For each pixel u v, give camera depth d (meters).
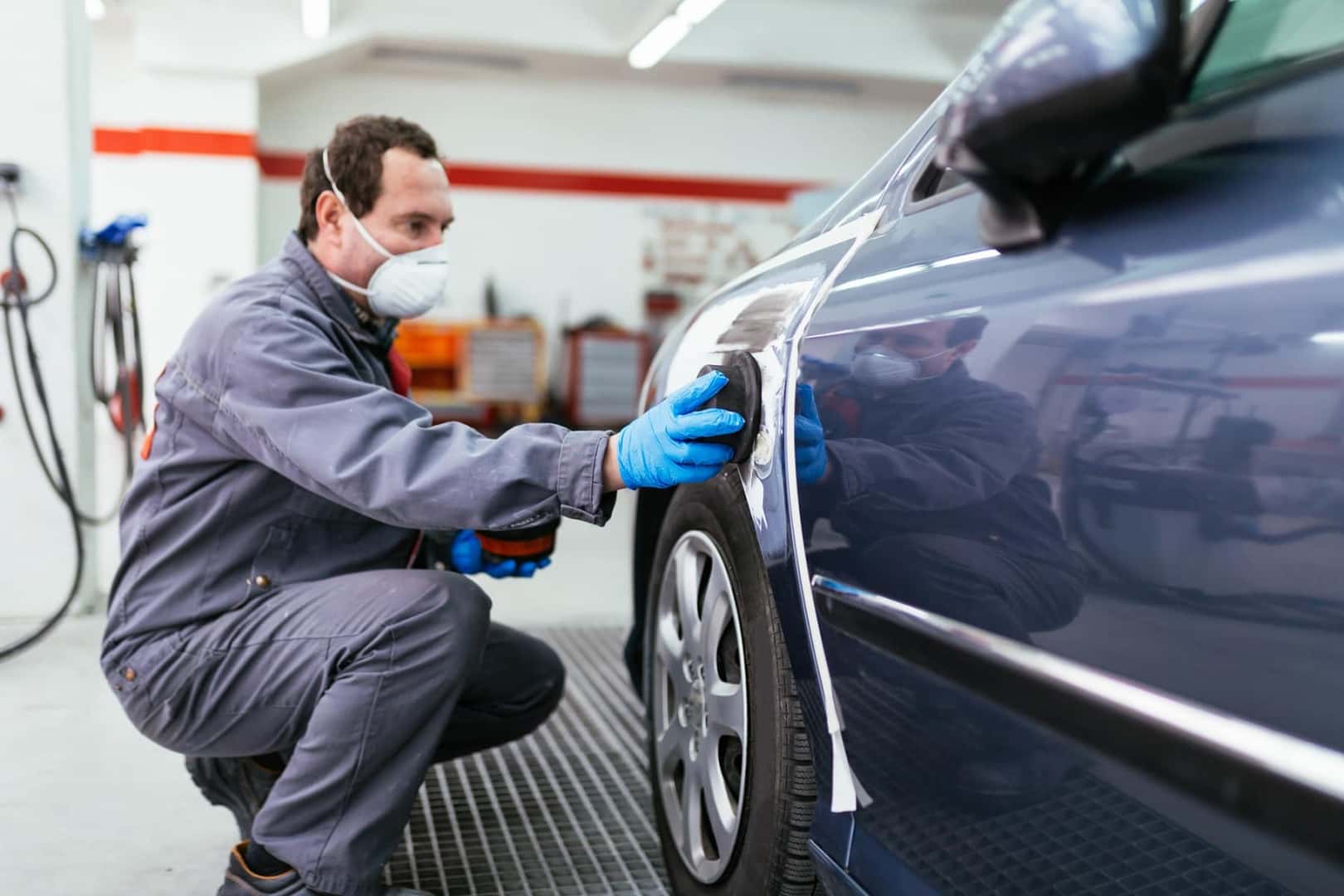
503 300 10.26
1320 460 0.59
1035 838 0.83
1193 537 0.67
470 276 10.18
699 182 10.62
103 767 2.23
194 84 8.63
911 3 9.71
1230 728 0.63
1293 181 0.66
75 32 3.59
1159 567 0.69
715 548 1.43
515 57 9.54
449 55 9.52
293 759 1.44
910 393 0.98
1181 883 0.68
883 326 1.06
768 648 1.27
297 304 1.54
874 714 1.05
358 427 1.36
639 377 10.41
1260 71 0.72
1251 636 0.62
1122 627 0.72
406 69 9.80
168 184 8.67
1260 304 0.64
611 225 10.45
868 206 1.30
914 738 0.98
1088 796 0.76
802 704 1.22
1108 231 0.78
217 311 1.50
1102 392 0.75
